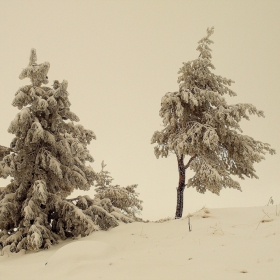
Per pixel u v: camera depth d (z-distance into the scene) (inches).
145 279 162.9
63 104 499.8
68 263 219.6
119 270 186.9
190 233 325.7
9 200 454.6
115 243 369.1
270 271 146.0
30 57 511.2
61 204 472.1
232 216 383.2
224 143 594.6
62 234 462.6
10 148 499.5
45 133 483.2
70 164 512.4
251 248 201.6
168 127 616.7
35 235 386.6
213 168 523.8
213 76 621.0
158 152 629.6
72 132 538.0
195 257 201.2
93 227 454.3
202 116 604.7
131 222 531.2
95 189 705.6
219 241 250.8
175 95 585.0
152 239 352.8
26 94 484.4
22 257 371.6
